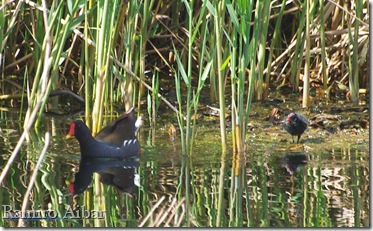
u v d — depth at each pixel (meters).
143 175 11.48
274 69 17.48
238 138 12.50
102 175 11.53
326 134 13.85
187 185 10.93
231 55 12.23
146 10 14.53
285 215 9.55
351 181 10.98
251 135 13.78
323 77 16.48
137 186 10.94
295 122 13.10
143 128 14.22
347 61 17.05
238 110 12.39
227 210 9.84
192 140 12.58
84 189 10.84
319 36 16.61
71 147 13.10
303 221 9.29
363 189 10.56
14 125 14.29
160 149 12.96
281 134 13.87
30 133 13.75
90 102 15.23
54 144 13.18
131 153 12.65
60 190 10.77
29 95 14.08
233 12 11.44
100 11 12.96
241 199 10.26
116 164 12.20
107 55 13.09
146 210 9.95
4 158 12.19
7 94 16.33
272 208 9.88
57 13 12.62
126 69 13.98
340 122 14.46
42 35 15.12
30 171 11.60
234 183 10.98
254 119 14.84
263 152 12.73
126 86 14.54
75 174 11.58
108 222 9.42
